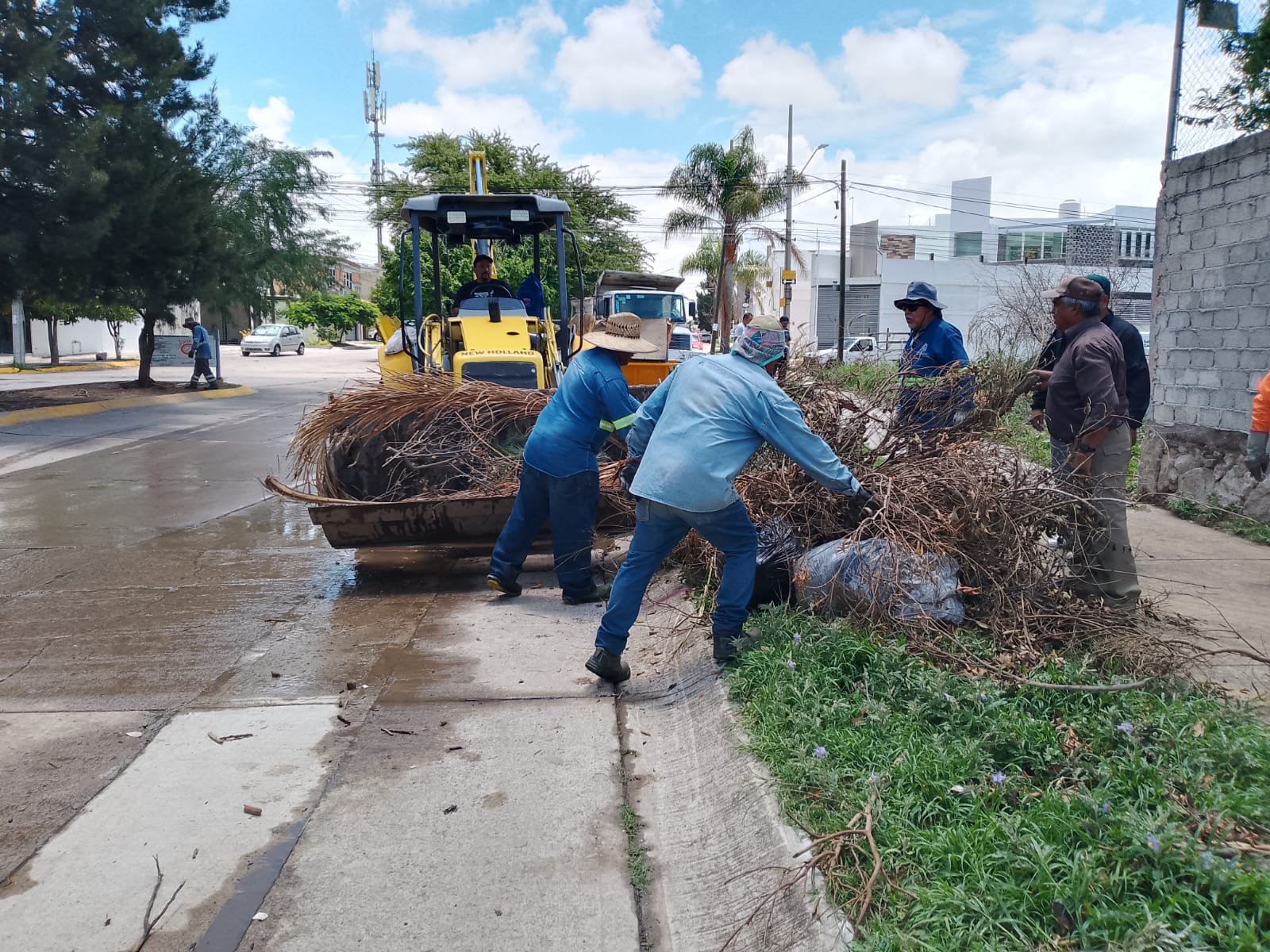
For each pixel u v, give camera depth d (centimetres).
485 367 716
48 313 2903
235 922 268
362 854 300
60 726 393
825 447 399
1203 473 715
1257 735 288
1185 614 454
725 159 2992
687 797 333
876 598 392
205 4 1816
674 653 455
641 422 429
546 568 646
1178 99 760
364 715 402
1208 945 203
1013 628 387
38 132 1499
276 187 2333
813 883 253
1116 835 241
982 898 228
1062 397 437
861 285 4859
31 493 942
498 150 3591
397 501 609
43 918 269
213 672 454
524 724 392
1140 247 4709
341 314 6128
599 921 269
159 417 1611
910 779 285
